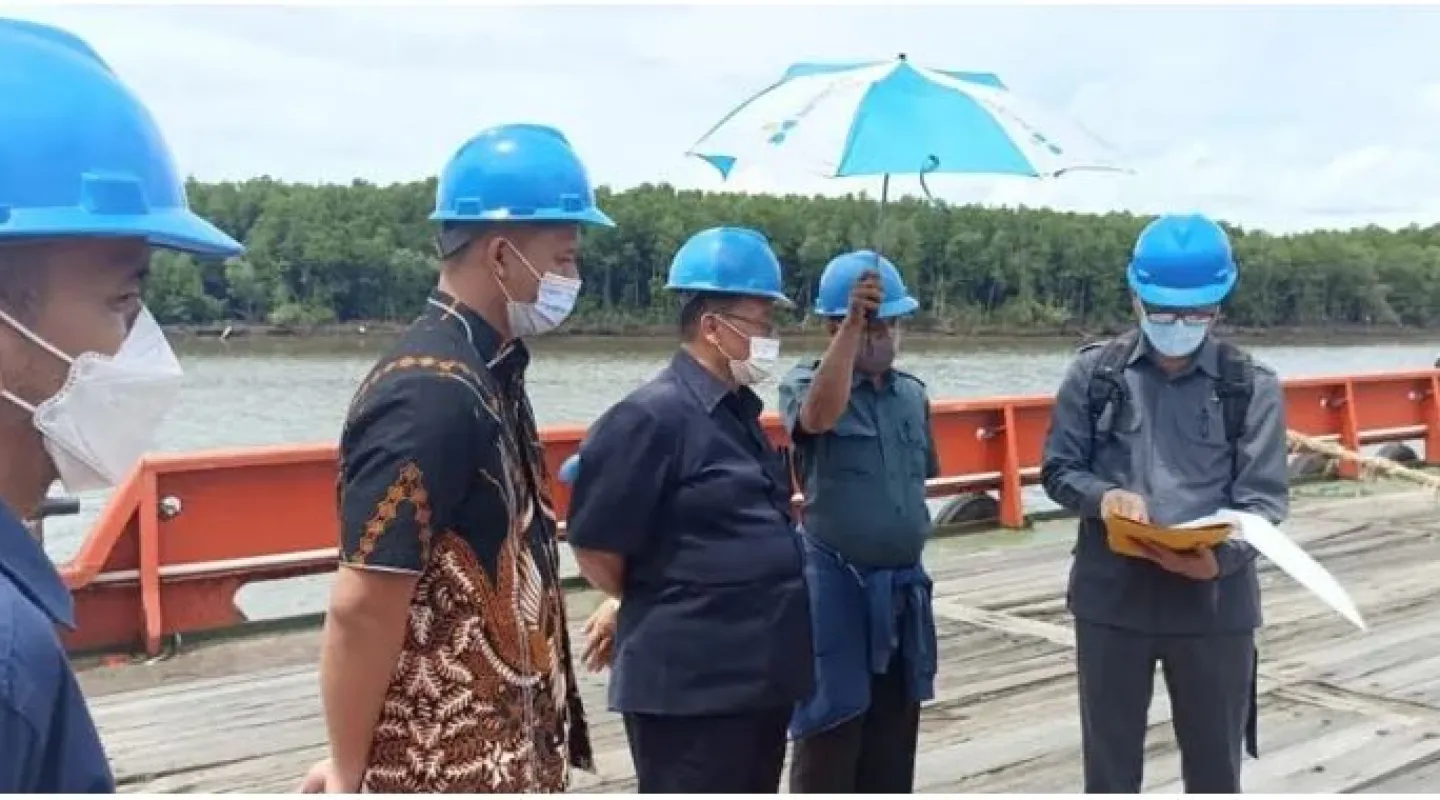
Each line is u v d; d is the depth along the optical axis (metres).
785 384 3.52
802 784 3.37
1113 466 3.09
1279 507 2.98
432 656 1.88
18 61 1.26
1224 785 3.11
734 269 2.78
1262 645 5.81
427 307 2.05
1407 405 11.61
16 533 1.18
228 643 5.59
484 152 2.05
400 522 1.82
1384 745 4.57
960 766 4.35
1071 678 5.32
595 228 2.16
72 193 1.24
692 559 2.73
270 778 4.11
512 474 1.99
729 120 2.83
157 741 4.41
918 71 2.76
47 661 1.10
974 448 8.59
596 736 4.58
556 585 2.13
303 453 5.84
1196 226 3.00
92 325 1.30
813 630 3.15
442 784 1.87
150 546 5.42
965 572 7.20
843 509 3.33
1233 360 3.07
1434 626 6.14
